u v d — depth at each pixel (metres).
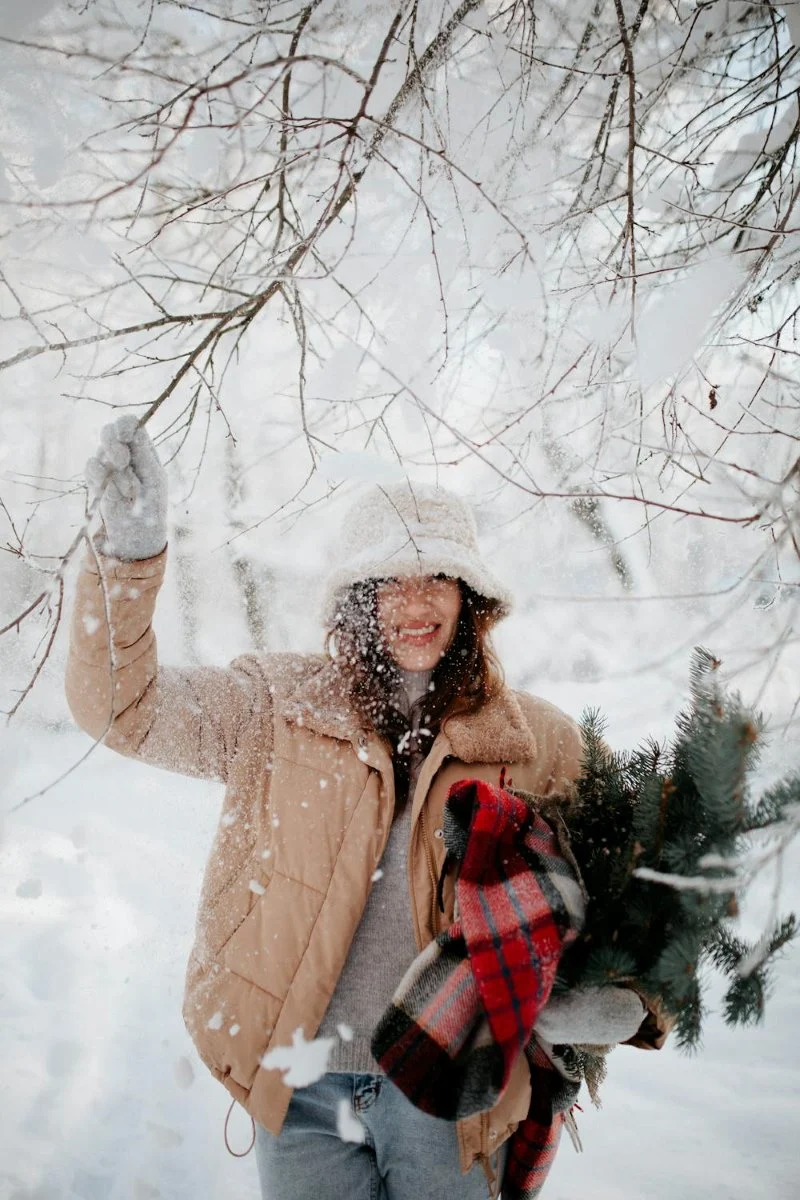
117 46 1.98
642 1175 2.08
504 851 1.21
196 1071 2.36
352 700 1.47
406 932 1.34
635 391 1.90
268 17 1.83
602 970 1.08
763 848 1.04
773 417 1.87
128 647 1.33
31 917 3.08
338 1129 1.26
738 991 1.09
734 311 1.78
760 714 1.16
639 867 1.12
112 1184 1.93
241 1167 2.04
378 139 1.56
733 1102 2.36
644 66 2.04
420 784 1.40
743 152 1.96
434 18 2.05
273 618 4.68
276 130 1.78
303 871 1.35
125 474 1.28
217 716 1.46
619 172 1.99
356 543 1.59
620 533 3.36
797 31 1.72
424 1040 1.13
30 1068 2.28
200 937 1.41
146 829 3.94
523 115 1.96
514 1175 1.35
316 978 1.29
